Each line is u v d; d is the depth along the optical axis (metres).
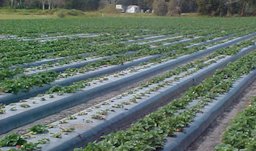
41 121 14.34
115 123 13.43
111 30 53.28
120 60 24.80
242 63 23.83
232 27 61.56
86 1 131.25
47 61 24.39
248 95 18.78
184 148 11.86
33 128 11.68
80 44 33.53
